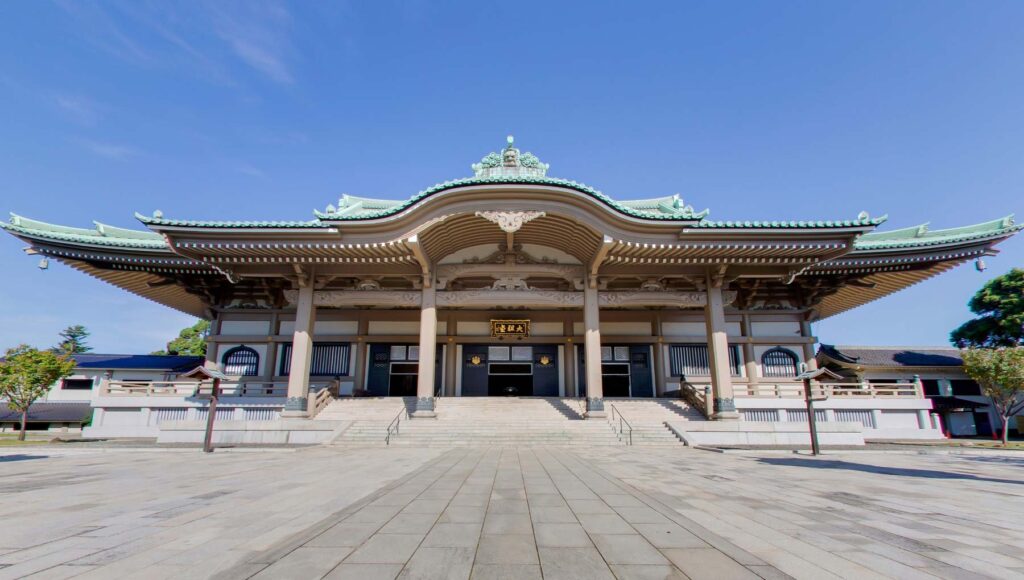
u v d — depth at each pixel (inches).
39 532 198.8
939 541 192.4
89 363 1208.2
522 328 1029.8
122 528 205.6
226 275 824.9
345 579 143.1
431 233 770.2
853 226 718.5
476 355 1053.8
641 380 1031.0
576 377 1031.0
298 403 769.6
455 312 1056.8
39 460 516.7
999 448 689.6
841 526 215.6
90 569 152.7
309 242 751.7
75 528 205.9
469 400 871.1
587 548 177.5
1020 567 160.6
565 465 446.9
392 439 681.0
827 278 941.8
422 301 830.5
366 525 210.8
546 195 735.1
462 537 191.3
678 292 856.9
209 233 730.2
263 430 722.8
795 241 747.4
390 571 150.6
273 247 748.6
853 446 705.6
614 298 864.9
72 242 775.1
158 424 816.3
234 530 201.6
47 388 887.7
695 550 175.8
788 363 981.2
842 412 844.0
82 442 746.8
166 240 732.7
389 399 871.1
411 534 195.5
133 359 1250.0
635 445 665.6
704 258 794.8
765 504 264.8
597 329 821.2
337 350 1016.9
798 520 226.4
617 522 219.0
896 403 848.3
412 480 350.0
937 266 861.2
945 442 800.9
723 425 726.5
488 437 684.1
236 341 979.3
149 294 1017.5
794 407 829.8
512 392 1052.5
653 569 154.5
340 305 852.0
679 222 732.0
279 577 144.8
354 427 722.2
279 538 189.0
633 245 749.9
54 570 151.8
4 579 143.2
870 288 980.6
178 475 383.9
